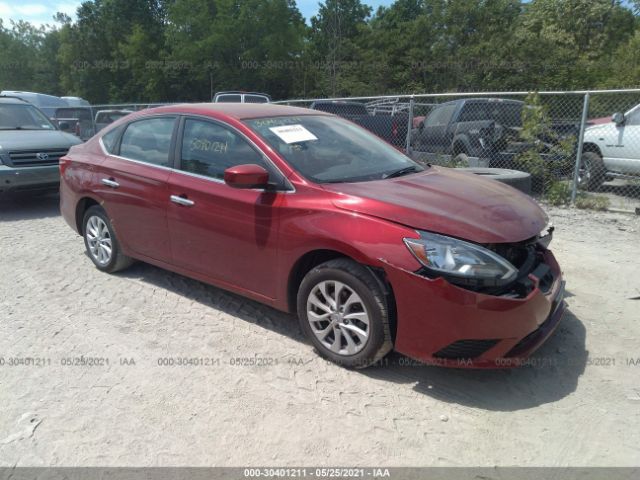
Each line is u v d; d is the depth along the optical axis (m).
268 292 3.84
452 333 3.01
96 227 5.29
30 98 22.34
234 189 3.89
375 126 11.09
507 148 8.94
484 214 3.31
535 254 3.45
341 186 3.56
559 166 8.55
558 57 26.86
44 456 2.73
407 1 48.94
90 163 5.15
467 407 3.11
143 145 4.75
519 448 2.77
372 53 33.09
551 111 9.43
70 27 46.69
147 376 3.45
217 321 4.23
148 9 47.47
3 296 4.77
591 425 2.95
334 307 3.45
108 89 44.75
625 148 8.95
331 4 34.25
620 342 3.86
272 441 2.82
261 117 4.22
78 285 5.01
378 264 3.13
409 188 3.63
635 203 8.59
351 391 3.26
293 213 3.54
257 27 36.03
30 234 6.91
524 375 3.44
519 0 32.88
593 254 5.87
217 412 3.07
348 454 2.73
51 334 4.03
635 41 24.67
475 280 2.96
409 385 3.33
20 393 3.28
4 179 7.67
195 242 4.22
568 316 4.28
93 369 3.54
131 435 2.88
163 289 4.88
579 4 32.38
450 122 9.98
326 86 33.44
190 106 4.56
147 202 4.53
